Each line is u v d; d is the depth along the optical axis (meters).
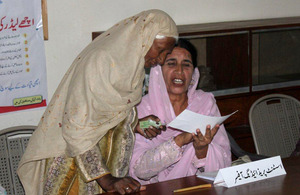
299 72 3.65
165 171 2.53
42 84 3.16
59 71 3.21
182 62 2.49
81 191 2.10
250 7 3.81
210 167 2.43
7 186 2.72
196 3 3.59
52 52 3.17
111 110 1.99
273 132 3.30
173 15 3.52
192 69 2.52
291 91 3.77
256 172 2.07
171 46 2.08
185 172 2.46
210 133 2.20
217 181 2.04
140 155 2.39
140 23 2.01
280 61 3.57
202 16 3.63
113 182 1.94
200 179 2.12
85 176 1.95
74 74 2.03
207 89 3.30
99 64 1.95
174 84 2.50
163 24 2.02
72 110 1.95
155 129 2.37
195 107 2.60
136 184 1.94
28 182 2.21
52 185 2.11
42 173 2.16
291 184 2.00
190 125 2.11
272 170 2.10
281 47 3.55
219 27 3.31
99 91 1.95
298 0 4.01
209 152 2.41
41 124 2.11
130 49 2.00
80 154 1.95
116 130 2.11
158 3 3.46
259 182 2.04
